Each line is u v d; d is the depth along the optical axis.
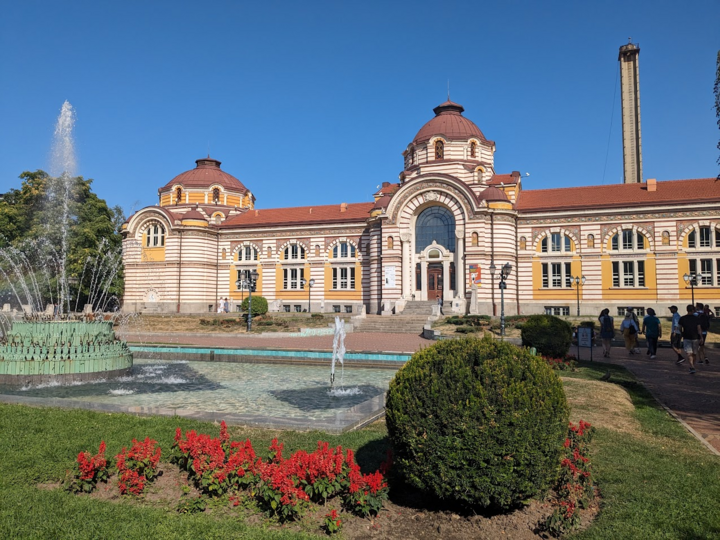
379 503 8.71
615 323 46.81
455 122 62.75
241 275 61.88
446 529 8.41
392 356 28.23
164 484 10.06
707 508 8.86
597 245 54.31
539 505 9.08
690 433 13.73
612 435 13.09
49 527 7.95
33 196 62.12
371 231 60.56
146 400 18.62
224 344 37.84
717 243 50.47
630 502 9.13
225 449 10.47
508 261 54.56
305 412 16.59
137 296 66.50
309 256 65.62
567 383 20.11
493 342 9.27
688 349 24.28
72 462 10.73
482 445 8.10
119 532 7.85
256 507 8.94
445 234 56.78
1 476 9.97
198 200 74.00
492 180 61.31
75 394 19.80
